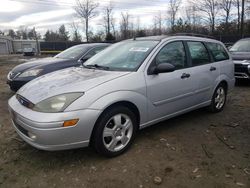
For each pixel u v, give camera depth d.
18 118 3.31
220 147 3.79
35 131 3.04
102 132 3.33
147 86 3.74
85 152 3.65
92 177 3.09
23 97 3.48
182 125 4.65
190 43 4.67
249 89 7.71
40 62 6.88
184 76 4.30
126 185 2.94
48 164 3.37
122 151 3.59
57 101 3.11
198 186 2.90
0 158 3.53
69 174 3.15
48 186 2.94
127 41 4.73
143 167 3.28
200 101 4.82
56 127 3.00
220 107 5.38
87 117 3.13
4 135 4.27
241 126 4.60
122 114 3.52
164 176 3.09
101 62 4.36
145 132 4.32
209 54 5.04
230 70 5.52
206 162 3.38
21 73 6.30
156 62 3.97
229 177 3.05
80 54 7.13
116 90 3.40
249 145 3.85
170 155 3.56
